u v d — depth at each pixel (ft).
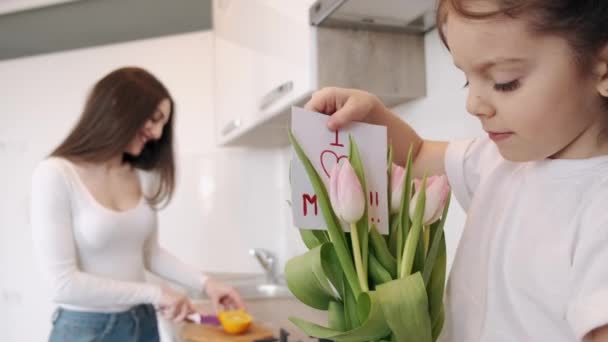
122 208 4.80
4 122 8.32
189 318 4.77
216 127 7.20
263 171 7.77
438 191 1.48
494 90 1.39
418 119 3.79
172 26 7.79
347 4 3.15
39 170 4.40
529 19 1.25
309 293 1.53
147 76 4.93
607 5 1.27
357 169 1.47
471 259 1.94
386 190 1.58
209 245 7.73
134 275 4.86
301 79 3.73
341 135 1.58
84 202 4.45
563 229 1.57
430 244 1.59
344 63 3.62
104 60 8.20
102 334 4.47
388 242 1.57
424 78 3.74
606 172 1.55
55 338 4.50
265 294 6.87
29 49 8.35
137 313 4.72
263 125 5.26
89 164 4.65
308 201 1.48
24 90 8.32
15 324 8.02
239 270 7.64
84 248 4.52
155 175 5.48
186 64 7.99
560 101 1.33
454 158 2.26
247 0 5.26
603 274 1.30
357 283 1.42
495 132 1.48
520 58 1.29
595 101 1.39
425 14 3.36
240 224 7.70
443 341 1.94
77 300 4.33
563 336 1.50
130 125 4.66
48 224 4.28
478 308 1.82
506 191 1.90
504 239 1.78
